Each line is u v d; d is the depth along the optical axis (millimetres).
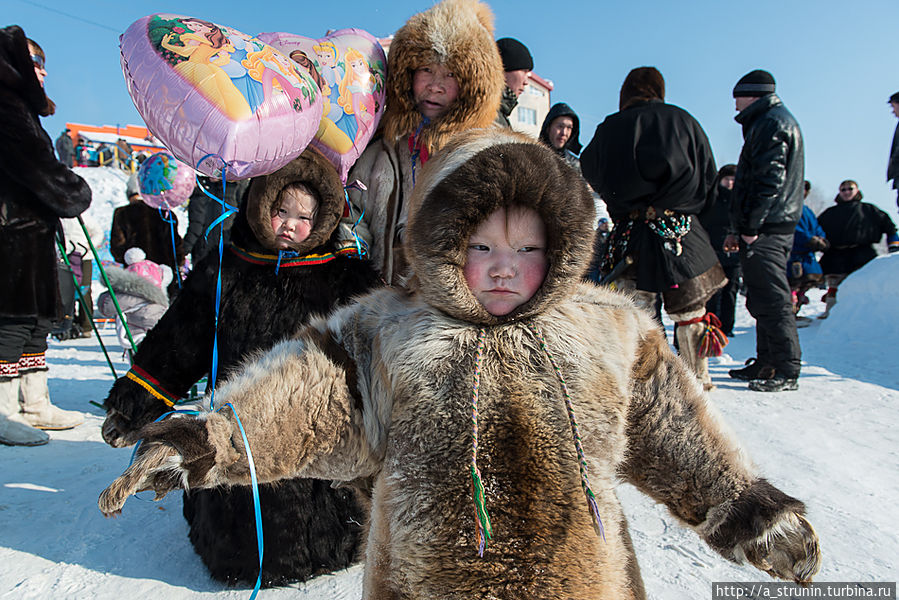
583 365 1293
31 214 3615
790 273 9547
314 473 1287
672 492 1381
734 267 8227
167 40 1909
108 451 3594
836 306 7887
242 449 1168
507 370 1263
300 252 2111
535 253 1319
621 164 4359
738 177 4910
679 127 4254
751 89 4777
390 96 2721
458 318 1298
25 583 2080
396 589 1222
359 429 1285
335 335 1346
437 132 2635
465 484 1193
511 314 1309
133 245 6945
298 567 2004
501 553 1173
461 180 1253
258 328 2059
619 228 4582
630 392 1354
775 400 4512
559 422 1242
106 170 18125
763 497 1311
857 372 5629
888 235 9875
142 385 2039
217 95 1845
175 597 1999
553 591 1176
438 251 1256
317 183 2035
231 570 2021
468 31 2576
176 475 1121
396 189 2723
